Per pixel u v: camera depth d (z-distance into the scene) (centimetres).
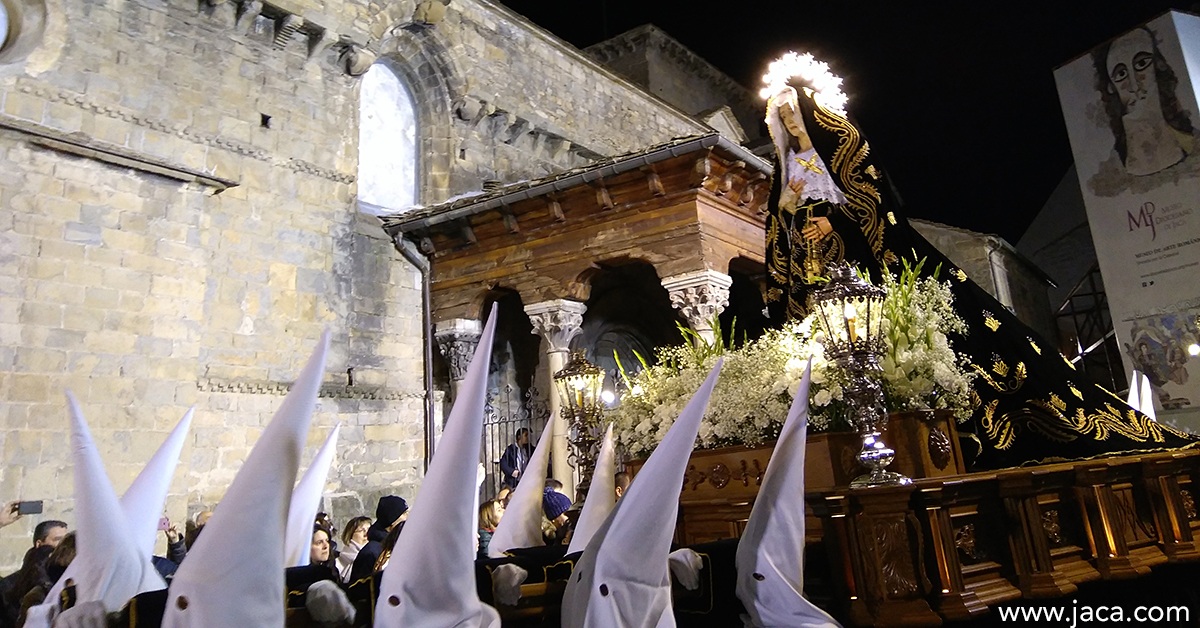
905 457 412
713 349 529
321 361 250
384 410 1258
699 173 1120
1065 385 495
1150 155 1186
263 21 1201
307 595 251
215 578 220
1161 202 1173
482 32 1552
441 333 1338
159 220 976
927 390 418
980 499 369
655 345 1681
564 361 1240
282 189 1188
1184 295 1141
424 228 1319
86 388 874
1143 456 448
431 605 244
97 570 263
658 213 1168
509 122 1576
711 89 2589
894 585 326
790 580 318
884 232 547
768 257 626
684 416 297
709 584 338
